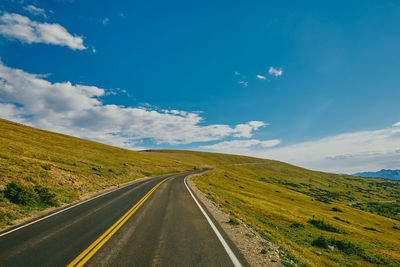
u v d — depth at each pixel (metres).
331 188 162.50
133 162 53.50
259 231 9.39
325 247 12.80
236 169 138.75
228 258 5.56
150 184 26.00
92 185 20.03
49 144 44.19
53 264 5.04
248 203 25.27
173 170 65.25
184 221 9.24
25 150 27.92
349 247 13.27
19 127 58.25
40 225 8.33
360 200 134.62
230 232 8.04
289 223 18.55
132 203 13.22
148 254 5.66
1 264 5.00
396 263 11.88
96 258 5.36
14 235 7.12
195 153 187.38
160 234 7.36
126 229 7.87
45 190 12.38
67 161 28.11
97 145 69.88
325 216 37.28
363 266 10.65
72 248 6.01
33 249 5.92
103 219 9.29
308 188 139.62
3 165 15.67
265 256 6.07
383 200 150.12
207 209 12.27
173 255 5.63
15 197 10.65
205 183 35.84
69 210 11.08
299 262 6.45
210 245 6.45
